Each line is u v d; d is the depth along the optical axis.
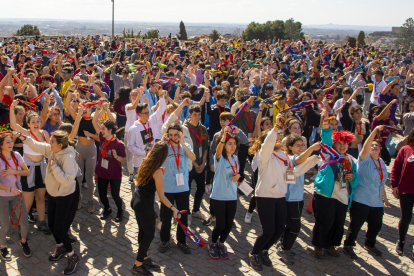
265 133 5.04
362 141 7.14
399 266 4.99
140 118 6.26
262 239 4.71
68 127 5.43
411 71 13.65
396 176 5.30
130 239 5.44
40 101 7.78
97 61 17.36
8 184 4.75
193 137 5.88
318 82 12.30
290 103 8.26
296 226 4.91
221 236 5.06
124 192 7.09
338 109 7.91
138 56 16.80
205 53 18.25
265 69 12.91
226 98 7.38
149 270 4.68
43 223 5.56
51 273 4.61
